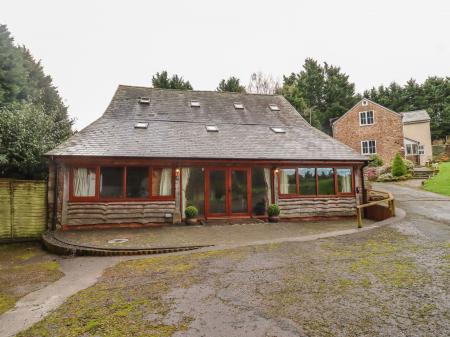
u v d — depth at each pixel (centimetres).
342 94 4084
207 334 314
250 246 703
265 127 1464
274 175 1226
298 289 436
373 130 2852
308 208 1238
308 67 4281
